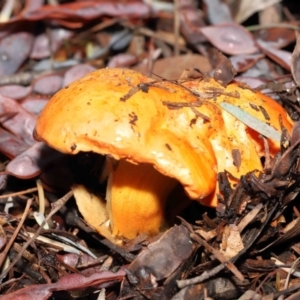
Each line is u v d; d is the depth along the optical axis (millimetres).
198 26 593
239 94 431
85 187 444
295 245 436
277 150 432
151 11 620
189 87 432
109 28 616
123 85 406
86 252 436
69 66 590
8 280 427
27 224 457
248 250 423
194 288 410
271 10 605
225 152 418
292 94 467
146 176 420
